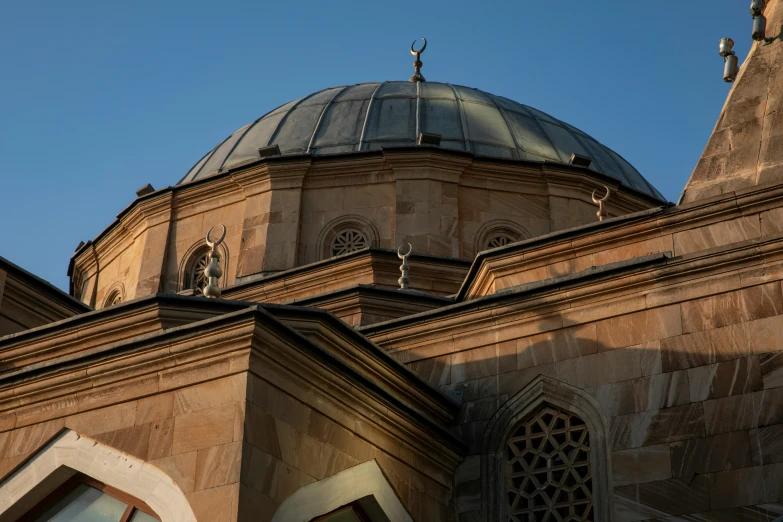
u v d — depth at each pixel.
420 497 12.86
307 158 22.12
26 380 12.40
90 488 11.77
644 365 12.97
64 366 12.21
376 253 19.80
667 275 13.16
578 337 13.52
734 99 14.75
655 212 14.38
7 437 12.36
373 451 12.38
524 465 13.29
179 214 22.97
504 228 21.78
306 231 21.69
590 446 12.92
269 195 22.03
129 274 23.31
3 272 16.53
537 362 13.65
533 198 22.17
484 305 14.20
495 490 13.23
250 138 24.97
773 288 12.60
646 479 12.43
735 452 12.08
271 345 11.40
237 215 22.28
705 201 13.92
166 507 10.95
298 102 26.31
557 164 22.34
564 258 15.16
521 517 13.11
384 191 21.84
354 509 12.11
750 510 11.77
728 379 12.44
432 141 22.66
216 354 11.41
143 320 13.51
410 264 20.16
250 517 10.59
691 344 12.79
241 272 21.42
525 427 13.50
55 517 11.87
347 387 12.12
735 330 12.62
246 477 10.71
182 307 13.31
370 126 24.22
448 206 21.56
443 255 21.06
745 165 14.14
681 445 12.40
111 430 11.71
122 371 11.88
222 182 22.59
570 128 26.58
